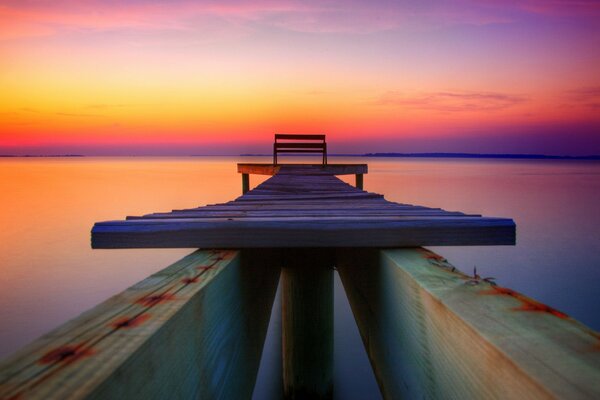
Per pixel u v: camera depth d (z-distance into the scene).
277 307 10.68
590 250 22.34
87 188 62.50
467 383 0.66
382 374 1.30
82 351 0.57
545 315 0.68
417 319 0.93
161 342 0.66
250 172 11.52
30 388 0.48
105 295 15.30
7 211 37.56
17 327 12.33
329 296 4.45
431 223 1.41
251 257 1.56
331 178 6.92
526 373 0.49
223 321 1.08
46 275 17.91
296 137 10.76
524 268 18.86
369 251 1.56
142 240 1.40
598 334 0.59
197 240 1.42
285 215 1.81
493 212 35.12
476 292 0.82
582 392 0.45
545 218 32.66
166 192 54.06
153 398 0.63
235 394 1.21
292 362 4.58
